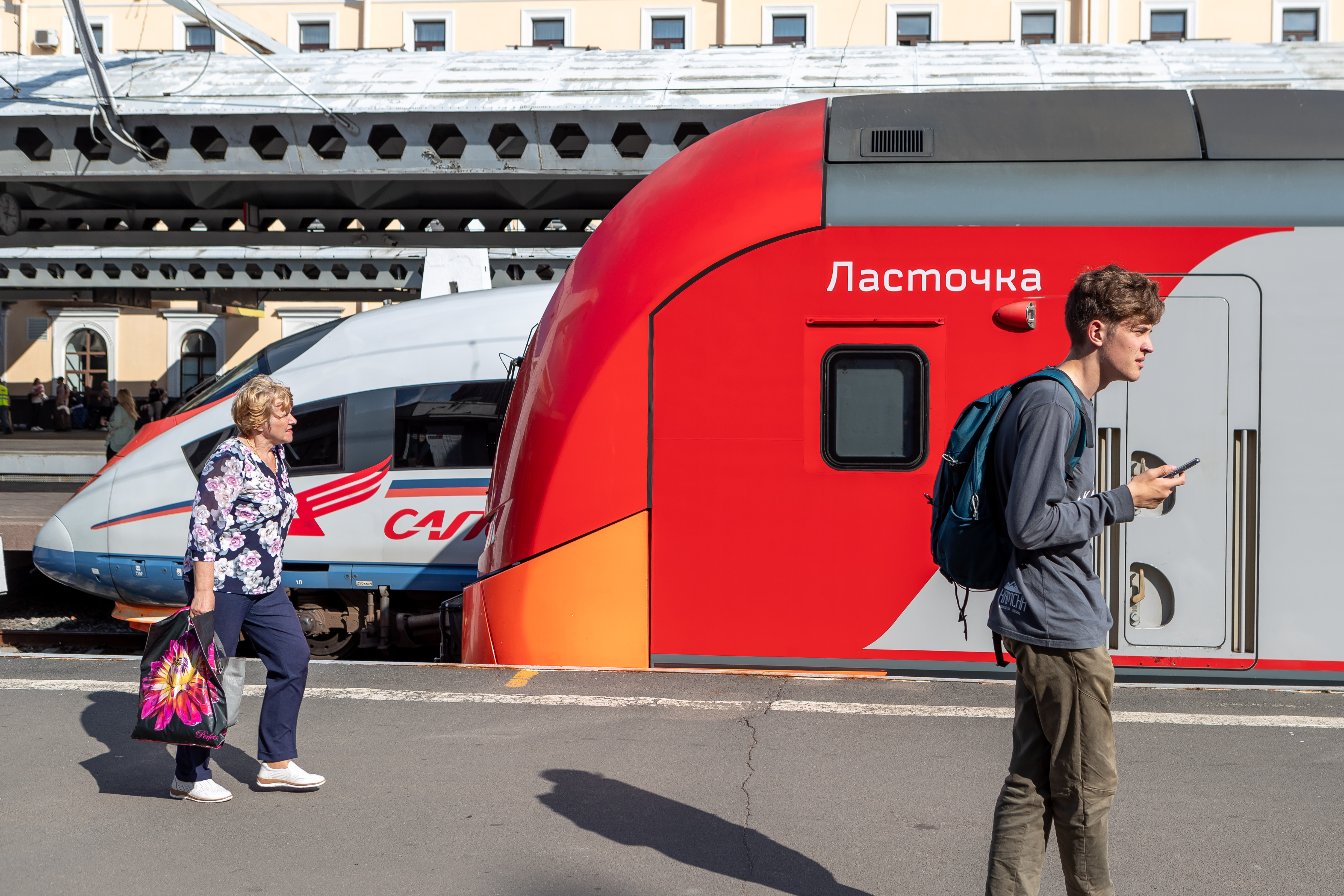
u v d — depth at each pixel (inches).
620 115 373.4
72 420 1159.0
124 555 321.4
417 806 154.2
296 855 140.3
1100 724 104.9
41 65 425.1
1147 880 131.9
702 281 204.4
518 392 221.6
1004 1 1053.8
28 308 1181.1
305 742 177.5
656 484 205.9
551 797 156.6
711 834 145.2
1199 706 191.6
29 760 173.0
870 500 202.8
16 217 445.4
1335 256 198.8
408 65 406.0
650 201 213.6
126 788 162.2
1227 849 139.6
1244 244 199.2
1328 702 193.6
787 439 203.6
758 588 205.2
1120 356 104.0
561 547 209.2
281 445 160.9
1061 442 100.7
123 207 456.4
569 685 202.1
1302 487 199.2
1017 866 108.1
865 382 203.0
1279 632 200.2
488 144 385.1
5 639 362.3
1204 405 200.2
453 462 305.7
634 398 205.8
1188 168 202.7
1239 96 211.6
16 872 135.7
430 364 309.0
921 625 203.2
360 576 307.4
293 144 397.4
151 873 135.6
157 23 1154.7
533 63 398.6
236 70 410.3
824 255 203.2
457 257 409.4
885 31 1069.8
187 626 152.9
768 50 393.1
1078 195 202.1
